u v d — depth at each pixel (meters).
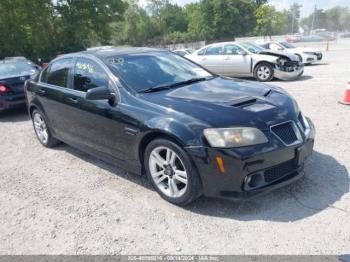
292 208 3.23
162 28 80.06
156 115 3.40
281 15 53.19
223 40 68.75
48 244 3.00
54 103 4.85
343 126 5.55
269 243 2.77
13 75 8.18
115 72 4.02
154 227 3.12
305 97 8.02
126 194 3.78
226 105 3.30
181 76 4.34
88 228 3.19
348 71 12.81
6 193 4.07
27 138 6.28
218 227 3.04
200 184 3.21
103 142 4.14
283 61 10.77
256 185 3.10
